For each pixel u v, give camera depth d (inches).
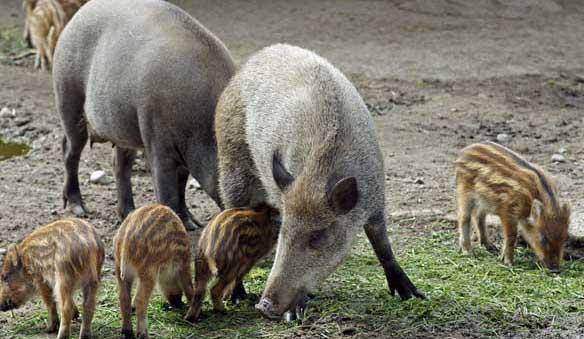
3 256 540.4
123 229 430.3
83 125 612.7
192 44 540.7
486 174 531.5
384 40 1058.7
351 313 462.3
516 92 908.0
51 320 448.8
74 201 625.6
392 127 807.1
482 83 932.6
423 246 561.0
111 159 742.5
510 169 525.0
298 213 425.4
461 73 959.0
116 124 566.9
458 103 872.3
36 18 953.5
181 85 528.1
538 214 518.6
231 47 1024.2
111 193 668.7
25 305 485.4
